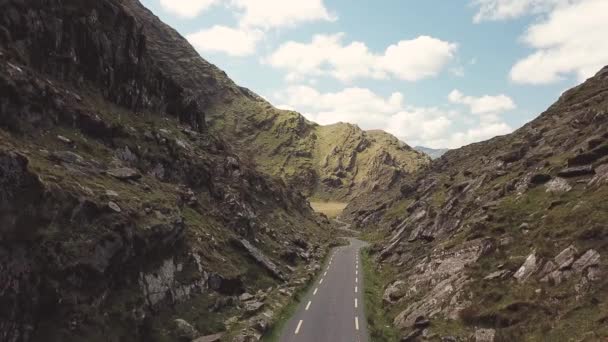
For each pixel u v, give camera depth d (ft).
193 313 75.31
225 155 179.01
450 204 158.61
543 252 72.90
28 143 72.08
